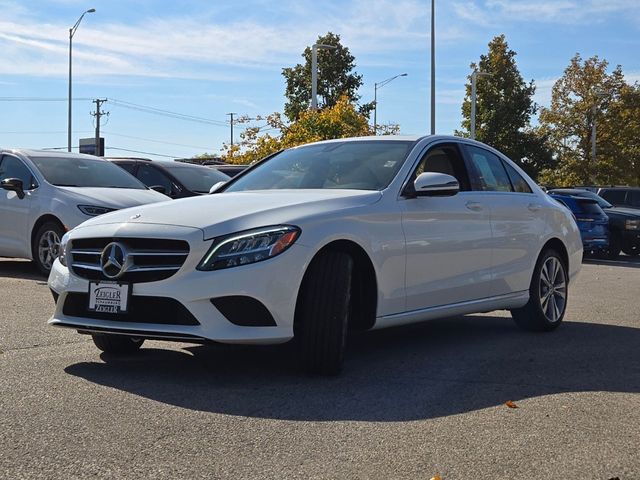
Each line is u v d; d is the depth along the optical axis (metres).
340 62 49.44
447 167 6.39
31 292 8.62
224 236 4.71
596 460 3.59
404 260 5.50
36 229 10.08
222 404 4.36
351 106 30.77
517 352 6.06
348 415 4.20
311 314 4.86
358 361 5.61
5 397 4.41
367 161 6.04
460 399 4.57
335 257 4.93
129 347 5.61
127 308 4.78
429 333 6.95
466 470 3.43
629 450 3.73
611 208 20.14
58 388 4.63
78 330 5.08
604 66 42.59
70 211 9.66
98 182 10.64
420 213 5.71
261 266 4.65
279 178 6.19
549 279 7.20
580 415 4.29
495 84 42.53
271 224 4.79
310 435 3.86
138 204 9.95
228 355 5.70
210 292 4.60
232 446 3.68
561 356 5.93
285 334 4.73
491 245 6.42
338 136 29.94
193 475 3.32
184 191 12.60
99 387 4.68
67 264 5.15
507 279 6.63
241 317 4.65
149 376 4.98
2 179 10.61
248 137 32.34
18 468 3.36
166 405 4.32
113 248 4.84
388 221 5.42
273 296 4.67
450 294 6.00
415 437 3.86
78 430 3.86
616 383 5.04
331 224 4.99
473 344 6.40
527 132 43.00
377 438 3.83
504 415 4.26
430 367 5.43
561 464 3.53
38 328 6.53
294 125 30.62
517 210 6.82
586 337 6.86
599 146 42.72
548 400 4.58
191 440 3.75
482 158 6.82
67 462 3.43
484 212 6.39
